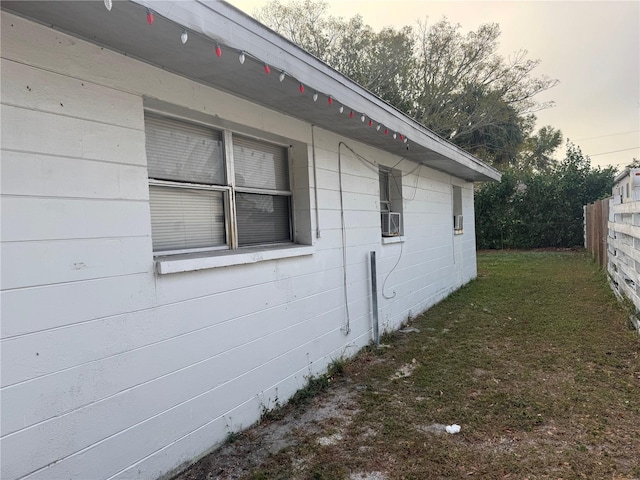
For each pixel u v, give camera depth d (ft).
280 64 8.62
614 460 8.60
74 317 6.64
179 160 9.67
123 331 7.44
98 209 7.08
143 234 7.88
